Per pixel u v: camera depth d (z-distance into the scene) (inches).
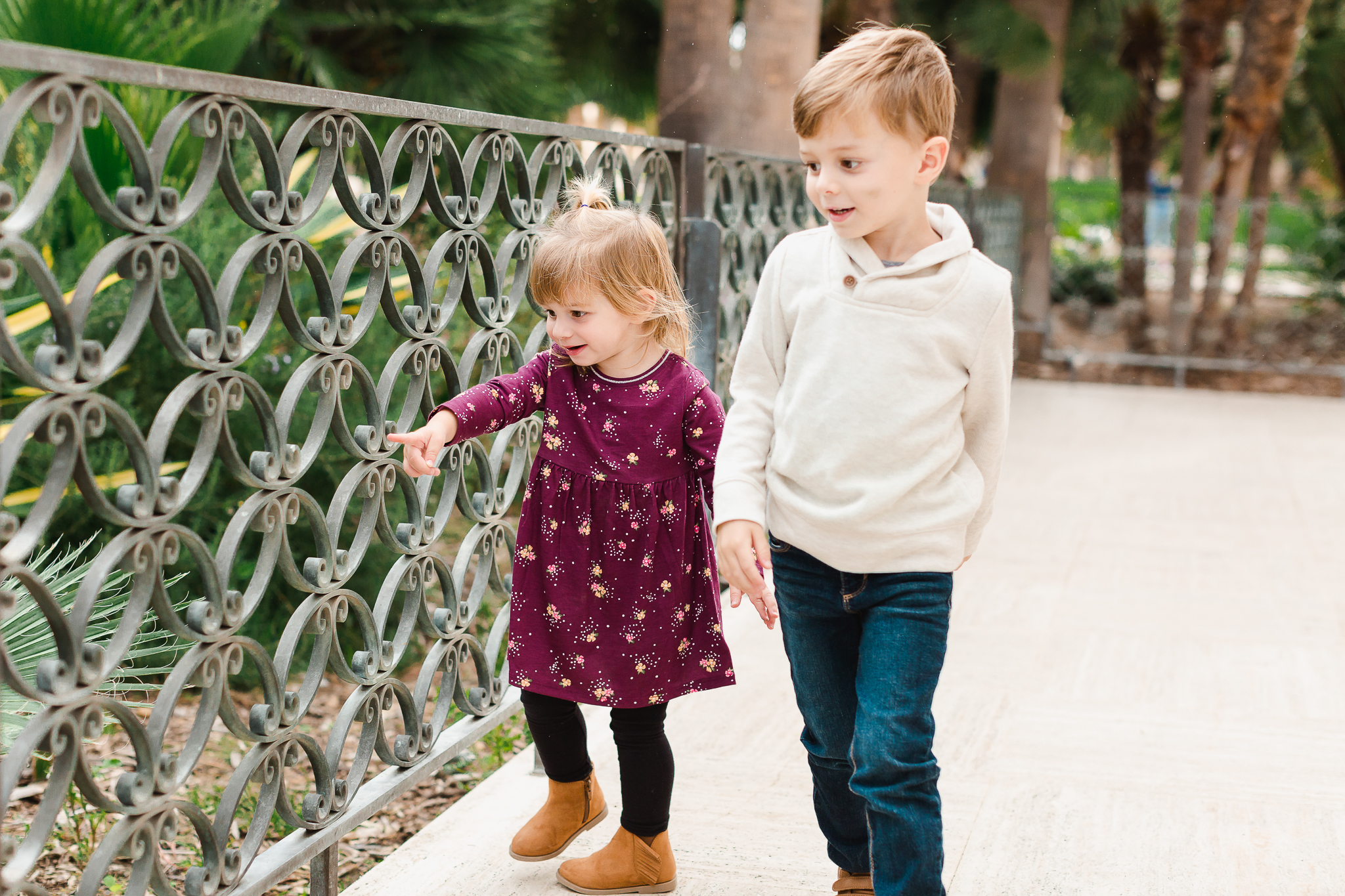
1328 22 446.3
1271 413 327.6
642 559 75.6
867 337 65.9
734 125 231.8
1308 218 447.8
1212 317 407.5
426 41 233.1
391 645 83.2
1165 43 443.5
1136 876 88.1
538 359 78.7
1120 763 108.9
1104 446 275.1
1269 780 105.5
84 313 52.2
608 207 79.0
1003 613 154.4
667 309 75.0
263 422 67.0
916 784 65.4
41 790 110.8
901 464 66.2
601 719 117.0
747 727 116.2
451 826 93.8
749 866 88.4
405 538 83.4
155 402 136.6
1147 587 167.2
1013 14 332.5
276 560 69.7
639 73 348.2
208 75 57.2
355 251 72.6
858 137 62.7
